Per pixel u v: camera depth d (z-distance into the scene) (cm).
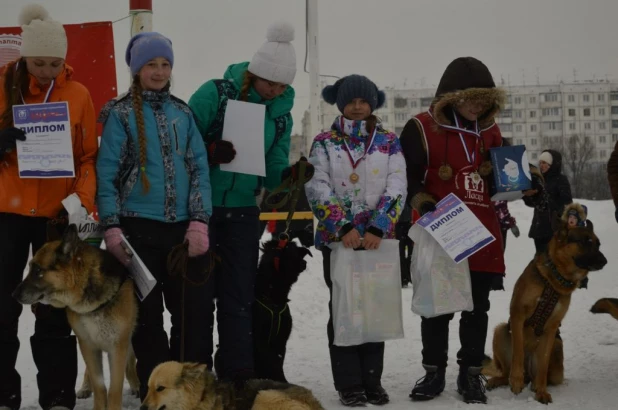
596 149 5700
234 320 508
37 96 461
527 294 530
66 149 441
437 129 528
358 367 516
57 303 436
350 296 504
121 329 446
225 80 523
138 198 461
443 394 537
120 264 452
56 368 467
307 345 740
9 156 452
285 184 516
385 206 509
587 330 753
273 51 508
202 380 408
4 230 453
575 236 517
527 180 519
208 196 477
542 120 5753
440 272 515
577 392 538
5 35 809
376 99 534
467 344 524
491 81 527
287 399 402
